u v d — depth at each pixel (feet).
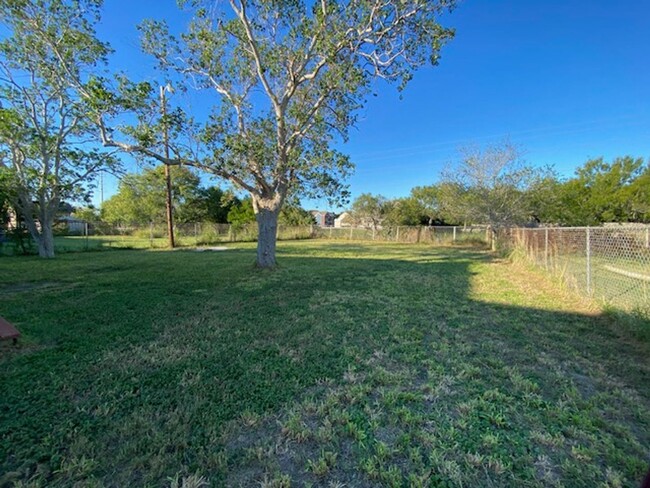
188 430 6.93
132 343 11.85
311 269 30.40
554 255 27.14
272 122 28.43
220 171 26.37
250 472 5.85
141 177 51.13
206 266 31.76
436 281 24.64
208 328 13.55
